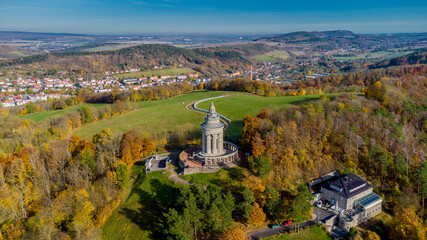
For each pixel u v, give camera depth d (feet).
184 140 526.98
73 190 349.61
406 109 548.31
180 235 282.56
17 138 520.01
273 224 324.39
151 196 355.97
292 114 523.29
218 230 307.99
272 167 398.21
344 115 507.30
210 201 321.52
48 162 422.00
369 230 339.77
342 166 423.64
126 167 375.25
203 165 404.77
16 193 343.05
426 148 453.58
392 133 463.01
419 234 308.40
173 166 414.00
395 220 334.65
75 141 470.80
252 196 321.52
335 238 317.22
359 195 365.61
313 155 428.97
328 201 372.58
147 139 462.19
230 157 417.49
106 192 359.25
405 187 390.63
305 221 333.83
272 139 417.08
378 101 601.21
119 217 334.44
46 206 342.03
